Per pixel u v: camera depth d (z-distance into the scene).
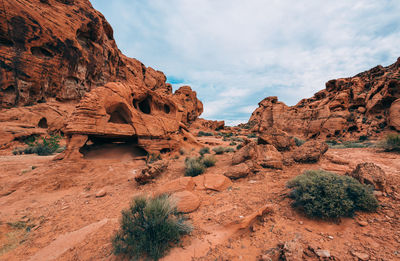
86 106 11.49
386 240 2.77
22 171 10.04
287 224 3.70
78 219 5.67
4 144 19.58
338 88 47.56
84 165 10.72
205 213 4.71
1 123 22.58
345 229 3.28
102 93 12.59
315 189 4.05
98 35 42.00
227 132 68.00
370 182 4.27
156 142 16.59
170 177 9.24
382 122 32.16
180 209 4.85
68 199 7.42
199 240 3.47
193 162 9.88
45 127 28.83
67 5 36.56
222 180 6.77
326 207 3.69
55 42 31.59
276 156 8.52
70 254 3.81
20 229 5.23
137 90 16.16
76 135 11.12
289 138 10.39
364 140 30.64
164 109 21.17
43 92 31.19
